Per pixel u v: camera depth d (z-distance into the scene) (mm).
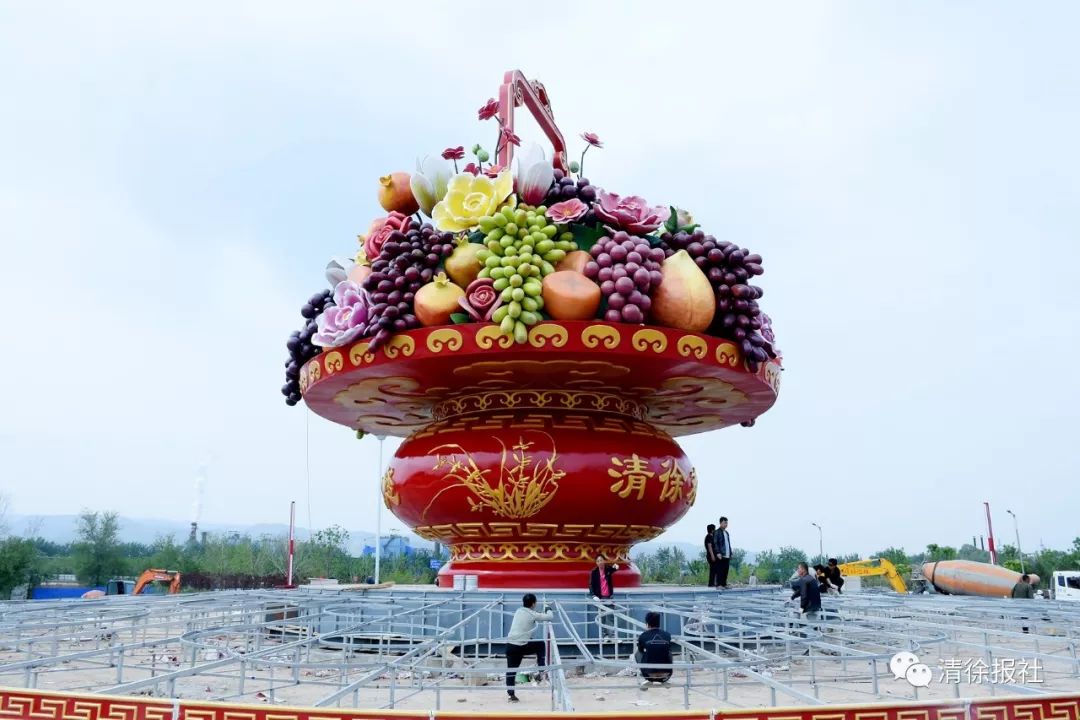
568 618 16125
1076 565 75500
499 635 17672
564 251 18609
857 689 14945
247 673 17188
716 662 11672
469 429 20812
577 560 20859
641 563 70562
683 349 18047
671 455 21578
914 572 55500
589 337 17516
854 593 28609
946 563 40125
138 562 68812
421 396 22266
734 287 18625
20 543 58375
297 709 9070
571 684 15398
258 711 9195
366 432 28688
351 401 22906
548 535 20562
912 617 20047
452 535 21422
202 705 9359
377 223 21953
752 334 19109
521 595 18078
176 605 19922
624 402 21859
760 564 76938
